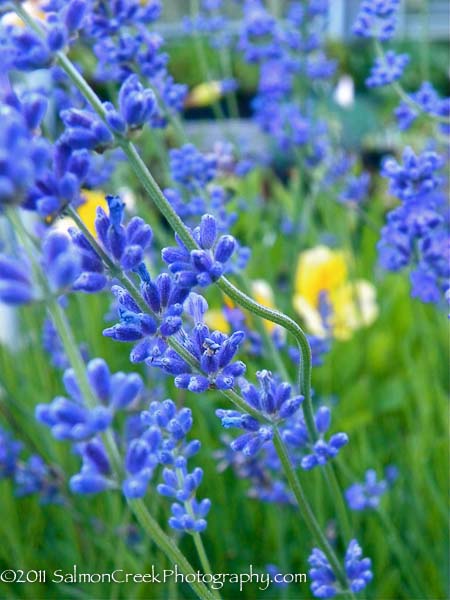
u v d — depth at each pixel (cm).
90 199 53
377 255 69
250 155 66
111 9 37
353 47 121
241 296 23
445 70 142
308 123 60
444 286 34
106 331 23
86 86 23
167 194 39
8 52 22
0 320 61
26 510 52
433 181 34
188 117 120
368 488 40
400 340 62
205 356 24
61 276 20
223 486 47
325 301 54
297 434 30
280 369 39
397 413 55
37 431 51
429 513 47
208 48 110
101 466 21
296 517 45
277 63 60
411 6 149
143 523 22
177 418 27
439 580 44
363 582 29
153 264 49
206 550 46
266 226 66
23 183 19
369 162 95
